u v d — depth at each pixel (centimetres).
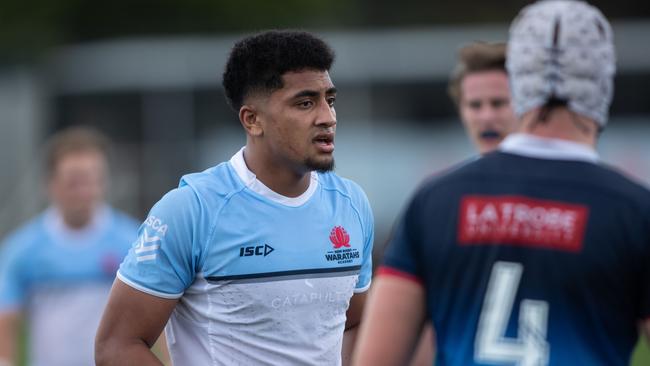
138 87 7319
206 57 7262
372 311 1180
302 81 1414
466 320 1125
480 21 10331
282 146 1421
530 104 1148
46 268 2541
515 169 1148
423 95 7225
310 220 1466
